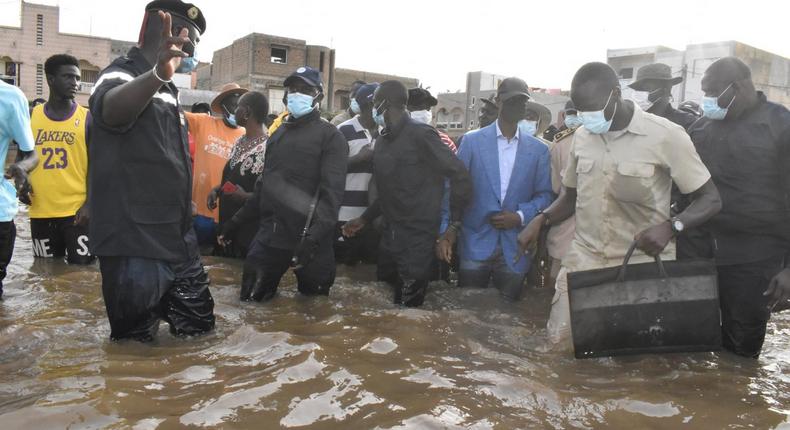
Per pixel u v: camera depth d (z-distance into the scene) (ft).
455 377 9.36
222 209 19.69
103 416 7.13
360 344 10.85
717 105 11.53
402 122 14.55
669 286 10.61
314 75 14.37
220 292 15.39
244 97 19.57
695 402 8.87
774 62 120.78
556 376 9.91
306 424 7.32
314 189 14.44
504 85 15.84
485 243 15.94
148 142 9.86
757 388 9.68
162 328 11.60
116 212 9.81
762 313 11.43
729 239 11.73
